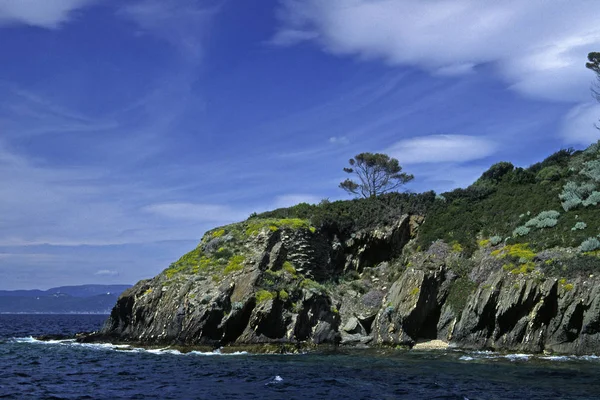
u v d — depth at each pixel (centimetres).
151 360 3684
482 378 2858
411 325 4438
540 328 3831
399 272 5259
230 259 5153
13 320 15650
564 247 4266
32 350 4350
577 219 4588
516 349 3872
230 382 2773
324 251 5638
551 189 5406
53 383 2736
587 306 3631
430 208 5931
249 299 4428
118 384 2719
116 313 5250
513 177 6006
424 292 4516
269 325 4378
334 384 2708
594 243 4059
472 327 4138
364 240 5769
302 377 2930
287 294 4566
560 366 3189
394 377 2922
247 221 5944
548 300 3822
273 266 5028
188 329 4388
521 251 4409
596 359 3422
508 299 3969
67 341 5116
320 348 4306
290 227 5494
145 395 2427
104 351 4262
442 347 4197
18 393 2442
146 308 4856
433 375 2978
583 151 6188
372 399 2341
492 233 5088
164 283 4984
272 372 3117
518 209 5278
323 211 6072
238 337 4362
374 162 7319
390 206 6038
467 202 5831
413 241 5675
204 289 4666
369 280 5450
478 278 4472
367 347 4391
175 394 2453
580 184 5206
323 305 4744
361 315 4738
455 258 4869
